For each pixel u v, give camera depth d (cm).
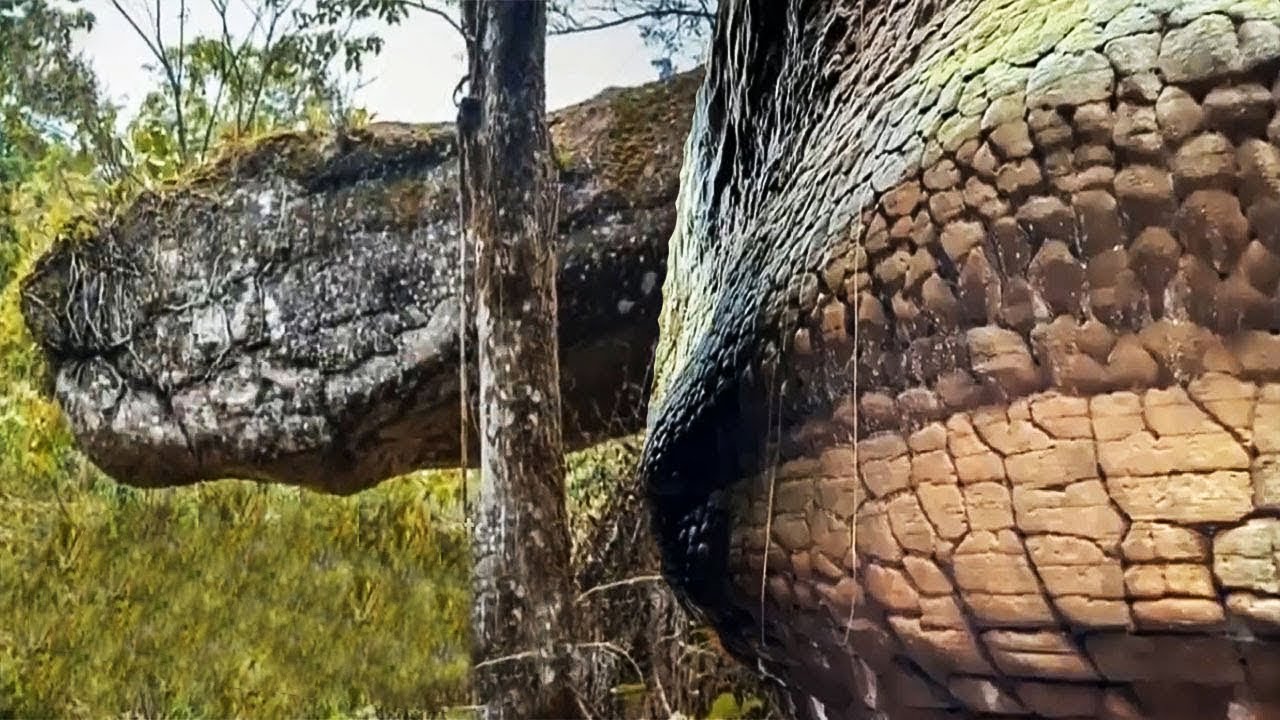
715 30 357
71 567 734
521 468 404
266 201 700
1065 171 140
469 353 484
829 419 186
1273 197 123
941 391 157
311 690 709
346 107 702
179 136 724
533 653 399
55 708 709
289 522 746
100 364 742
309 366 693
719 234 320
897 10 220
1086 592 136
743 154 306
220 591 734
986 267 150
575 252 638
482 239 410
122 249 730
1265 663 125
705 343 261
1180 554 127
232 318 704
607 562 636
